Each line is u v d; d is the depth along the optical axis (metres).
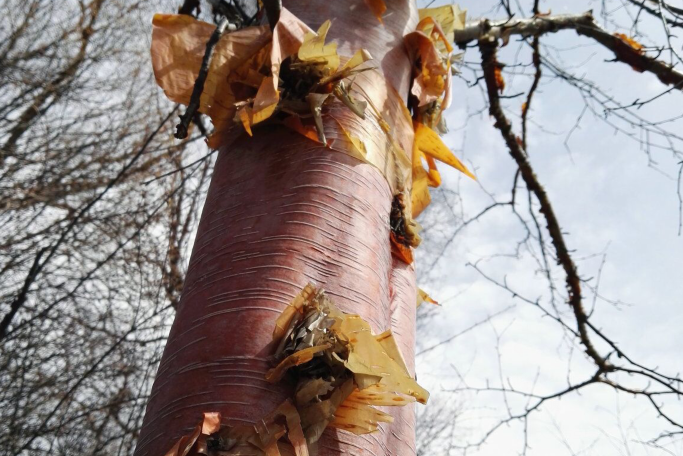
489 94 4.64
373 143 2.30
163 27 2.35
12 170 7.32
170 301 6.48
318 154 2.17
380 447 1.82
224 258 1.98
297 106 2.24
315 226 2.01
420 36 2.79
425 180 3.00
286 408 1.64
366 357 1.70
